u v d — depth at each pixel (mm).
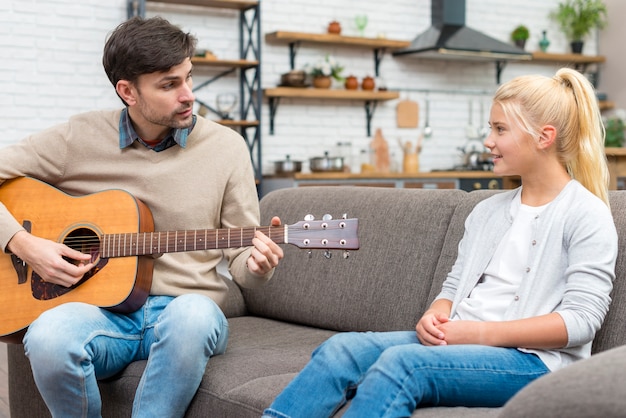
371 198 2387
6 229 2123
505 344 1550
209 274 2211
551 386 1118
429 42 6695
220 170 2182
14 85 5648
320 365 1571
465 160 7070
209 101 6262
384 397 1438
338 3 6781
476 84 7434
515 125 1695
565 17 7547
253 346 2150
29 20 5668
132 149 2188
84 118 2240
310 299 2395
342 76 6797
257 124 6160
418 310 2109
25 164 2211
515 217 1730
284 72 6586
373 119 6984
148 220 2105
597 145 1699
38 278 2119
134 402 1889
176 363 1839
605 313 1554
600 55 7875
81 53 5832
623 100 7680
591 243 1567
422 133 7191
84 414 1915
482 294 1711
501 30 7484
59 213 2160
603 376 1081
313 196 2566
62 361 1855
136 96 2072
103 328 1966
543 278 1613
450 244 2088
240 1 6074
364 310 2232
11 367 2414
